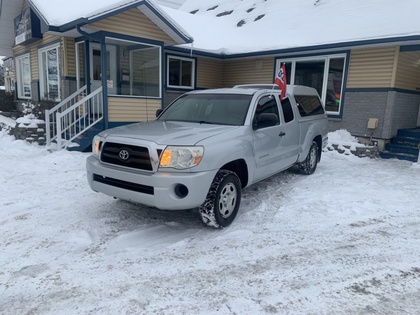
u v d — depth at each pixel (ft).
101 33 29.17
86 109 32.42
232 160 13.58
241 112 15.96
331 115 36.50
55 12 29.84
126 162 12.91
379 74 32.30
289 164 19.77
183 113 17.67
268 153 16.56
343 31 36.11
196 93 18.80
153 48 33.86
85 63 31.89
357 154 31.37
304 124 20.98
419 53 33.71
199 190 12.25
